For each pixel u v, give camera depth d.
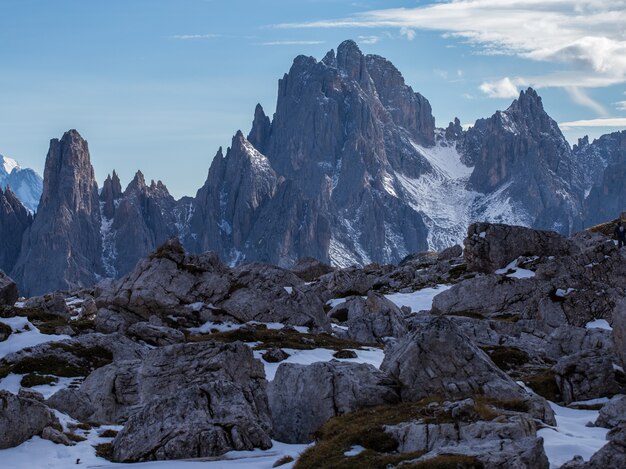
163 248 100.44
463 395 46.94
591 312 94.62
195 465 40.66
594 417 50.19
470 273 142.00
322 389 47.62
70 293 156.00
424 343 48.75
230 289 97.62
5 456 42.97
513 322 98.44
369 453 37.25
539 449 33.22
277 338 88.00
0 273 99.38
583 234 159.25
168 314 95.00
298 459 39.28
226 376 54.59
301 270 178.75
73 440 46.41
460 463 32.28
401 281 147.62
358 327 91.00
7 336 84.88
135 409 55.28
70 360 75.56
